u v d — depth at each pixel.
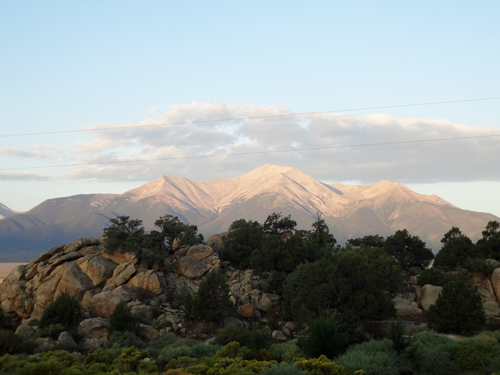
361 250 82.50
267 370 31.48
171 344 51.62
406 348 34.84
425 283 76.81
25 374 33.31
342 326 43.41
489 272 74.00
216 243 96.12
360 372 30.33
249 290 75.94
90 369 34.50
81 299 70.62
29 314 73.06
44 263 76.88
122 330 55.56
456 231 91.19
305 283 61.00
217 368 33.69
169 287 75.44
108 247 75.69
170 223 86.69
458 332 48.56
